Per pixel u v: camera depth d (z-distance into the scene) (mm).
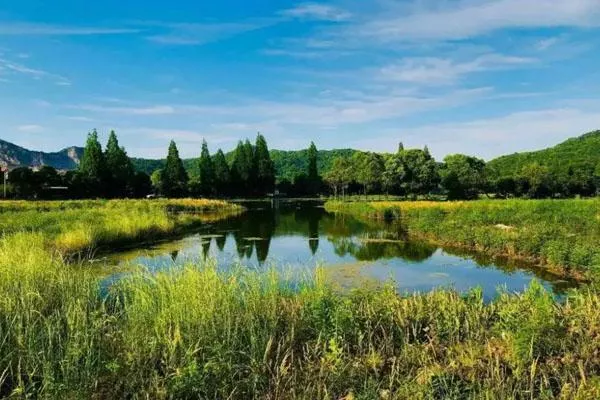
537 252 16500
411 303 8180
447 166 74938
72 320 6004
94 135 63031
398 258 17250
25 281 7980
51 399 4699
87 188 60656
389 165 68812
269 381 5523
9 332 5977
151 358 5656
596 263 13055
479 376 5609
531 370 5371
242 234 25812
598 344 6395
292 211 49219
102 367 5422
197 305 6684
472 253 18422
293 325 6746
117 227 20094
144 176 71562
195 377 5035
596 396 4934
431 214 27547
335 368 5660
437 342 6895
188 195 76375
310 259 16766
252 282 8000
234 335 6188
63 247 15734
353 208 45625
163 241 21812
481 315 7934
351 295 8820
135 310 6922
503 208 30625
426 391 5172
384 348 6594
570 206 29234
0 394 5156
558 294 11672
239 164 83312
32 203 38688
